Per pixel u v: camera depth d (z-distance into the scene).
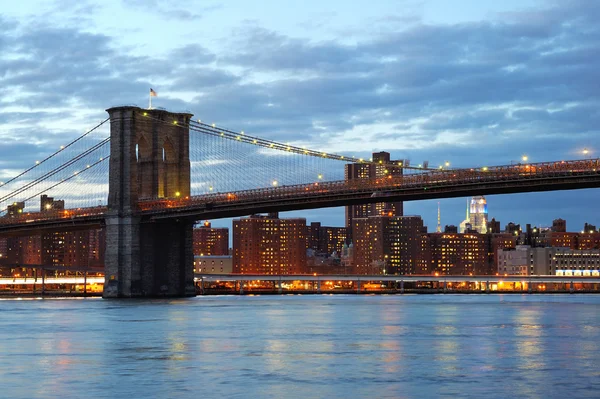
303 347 69.88
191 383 49.97
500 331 86.81
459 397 45.31
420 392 46.75
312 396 45.72
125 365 58.19
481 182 157.25
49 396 46.12
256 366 57.19
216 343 74.06
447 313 127.31
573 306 156.62
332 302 187.88
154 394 46.53
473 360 60.06
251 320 109.00
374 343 73.31
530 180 152.38
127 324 102.50
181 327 95.69
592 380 50.66
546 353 64.50
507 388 47.94
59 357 63.47
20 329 94.56
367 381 50.47
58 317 120.75
